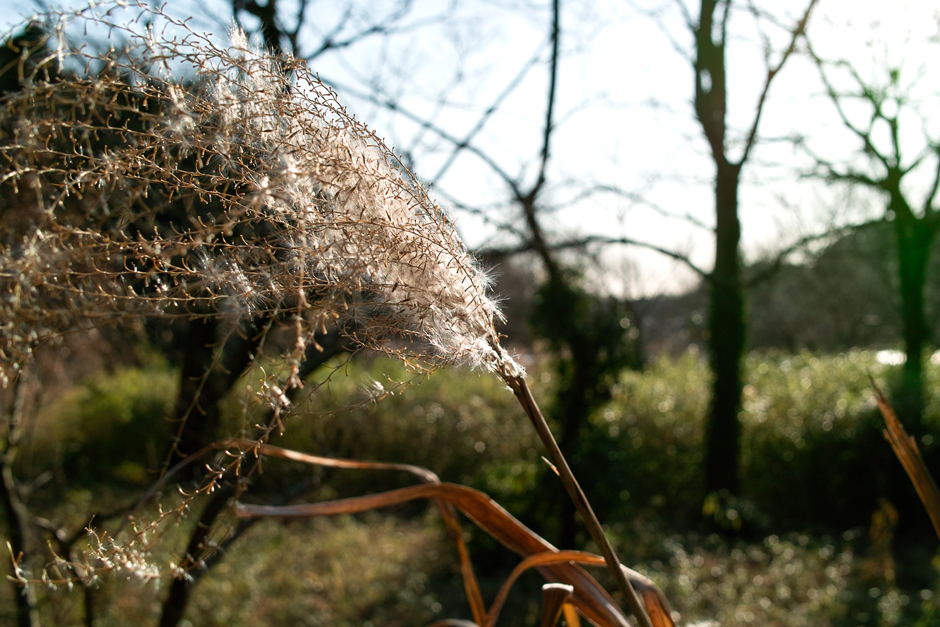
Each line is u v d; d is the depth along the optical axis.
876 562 5.65
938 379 9.36
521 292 7.10
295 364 0.68
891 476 7.47
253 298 0.74
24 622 2.37
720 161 6.78
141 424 9.49
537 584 5.91
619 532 6.74
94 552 0.76
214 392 2.55
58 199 0.69
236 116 0.76
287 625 5.08
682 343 17.16
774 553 6.53
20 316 0.63
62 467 8.64
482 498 1.25
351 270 0.75
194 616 4.93
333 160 0.76
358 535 7.07
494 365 0.81
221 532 2.08
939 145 7.00
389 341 0.76
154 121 0.74
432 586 6.00
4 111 0.67
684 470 8.36
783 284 16.98
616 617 1.13
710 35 6.22
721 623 4.88
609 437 6.52
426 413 9.61
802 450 8.16
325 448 2.83
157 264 0.72
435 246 0.81
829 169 7.07
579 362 6.28
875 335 16.88
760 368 12.16
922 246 7.98
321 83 0.79
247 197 0.75
